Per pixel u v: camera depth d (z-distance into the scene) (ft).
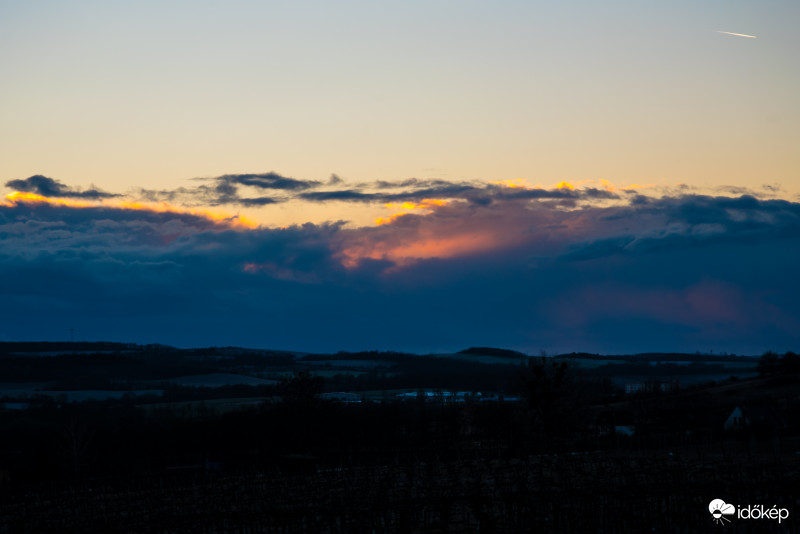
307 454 345.10
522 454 307.17
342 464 309.83
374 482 249.55
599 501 169.27
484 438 365.40
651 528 152.35
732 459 243.40
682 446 297.33
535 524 160.86
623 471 220.84
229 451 374.02
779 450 259.80
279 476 293.43
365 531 171.42
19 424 422.82
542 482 207.00
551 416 356.79
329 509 188.24
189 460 355.77
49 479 325.01
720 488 173.58
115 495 273.95
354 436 378.94
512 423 378.53
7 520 229.25
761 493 165.89
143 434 400.88
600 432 379.14
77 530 202.90
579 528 156.25
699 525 149.28
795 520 143.33
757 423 324.60
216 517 194.29
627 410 425.69
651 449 302.86
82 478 324.80
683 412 390.21
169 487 282.77
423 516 184.75
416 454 326.85
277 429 389.39
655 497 169.27
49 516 234.58
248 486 265.75
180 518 203.82
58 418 450.30
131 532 191.72
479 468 267.18
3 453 363.35
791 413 351.46
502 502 183.32
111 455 363.56
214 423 411.34
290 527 181.57
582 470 231.91
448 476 254.06
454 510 187.93
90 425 421.18
